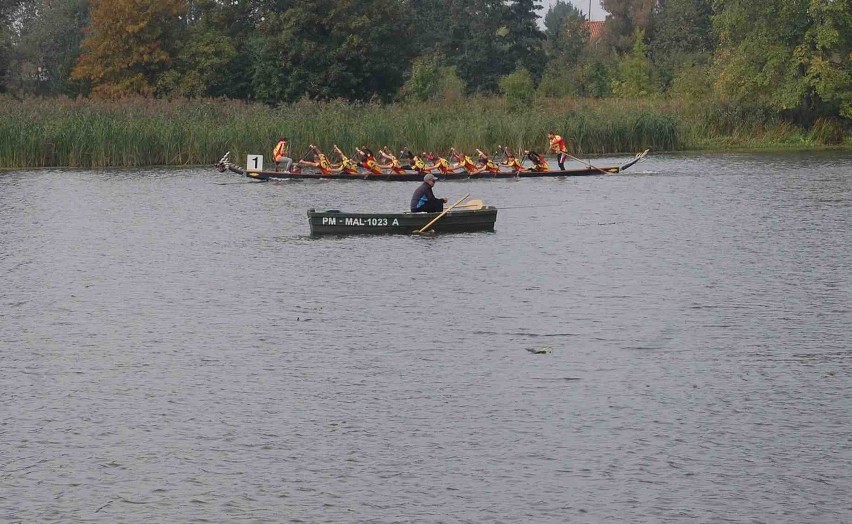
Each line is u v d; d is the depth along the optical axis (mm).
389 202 74312
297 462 25938
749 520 22812
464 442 27047
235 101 124750
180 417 29047
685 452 26281
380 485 24609
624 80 169250
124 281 47031
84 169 99375
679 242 54969
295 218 65625
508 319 39031
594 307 40812
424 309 40688
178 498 24062
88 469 25688
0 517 23234
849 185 80938
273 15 150250
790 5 120750
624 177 89750
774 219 62531
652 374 32312
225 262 50906
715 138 125312
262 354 34938
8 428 28359
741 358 33844
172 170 98688
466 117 112688
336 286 44938
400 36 157500
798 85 121875
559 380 31828
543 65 194750
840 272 46500
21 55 177375
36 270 49938
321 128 102625
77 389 31578
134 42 146750
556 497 23922
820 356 33969
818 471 25109
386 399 30266
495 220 59000
